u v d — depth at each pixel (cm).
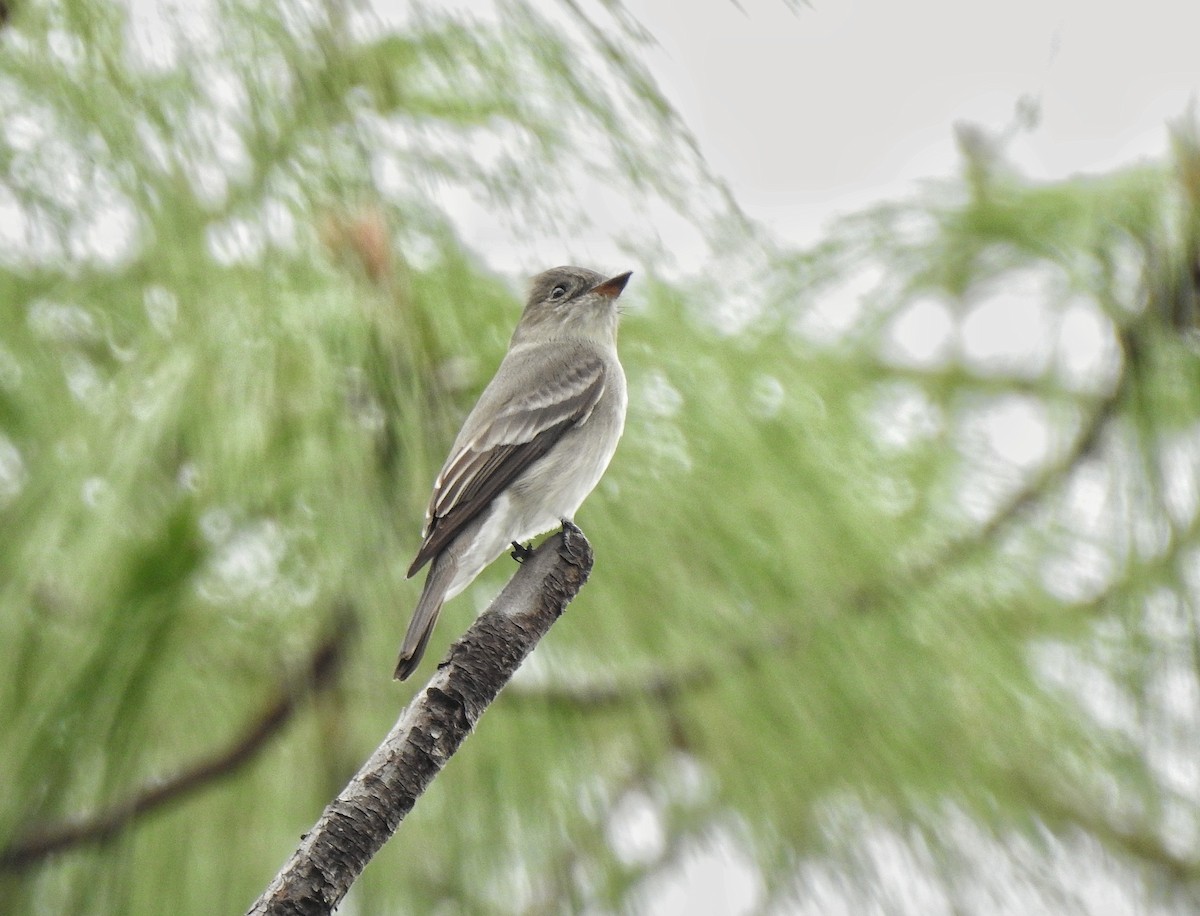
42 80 484
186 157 487
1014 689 603
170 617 507
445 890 627
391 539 545
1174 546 623
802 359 644
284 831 592
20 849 505
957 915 599
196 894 569
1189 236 645
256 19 496
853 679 589
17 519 486
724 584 586
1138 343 641
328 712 588
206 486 502
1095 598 637
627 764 639
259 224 496
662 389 599
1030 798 608
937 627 601
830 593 594
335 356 511
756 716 591
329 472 516
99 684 492
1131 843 618
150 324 508
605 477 589
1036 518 644
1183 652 619
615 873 650
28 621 493
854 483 620
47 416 507
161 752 575
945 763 597
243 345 496
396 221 524
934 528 638
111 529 477
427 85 530
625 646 584
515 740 606
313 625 557
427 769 392
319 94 502
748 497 588
